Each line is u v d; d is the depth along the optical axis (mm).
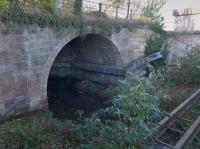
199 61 12922
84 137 6855
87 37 15102
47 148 6559
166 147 5828
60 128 8016
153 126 6348
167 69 15234
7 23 8602
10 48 8867
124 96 6012
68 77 19266
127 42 15555
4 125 8195
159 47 16859
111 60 16297
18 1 8922
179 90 11695
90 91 15836
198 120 7098
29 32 9531
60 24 10773
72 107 12508
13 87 9156
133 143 5574
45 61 10445
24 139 6758
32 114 9766
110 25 13969
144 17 19844
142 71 15273
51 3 10523
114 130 6035
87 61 18359
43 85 10539
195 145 6398
